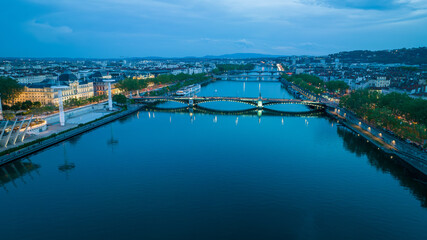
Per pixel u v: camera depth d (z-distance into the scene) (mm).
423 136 193750
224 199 136375
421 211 126562
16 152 187875
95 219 120438
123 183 152500
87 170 169750
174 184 151250
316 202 133875
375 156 193750
